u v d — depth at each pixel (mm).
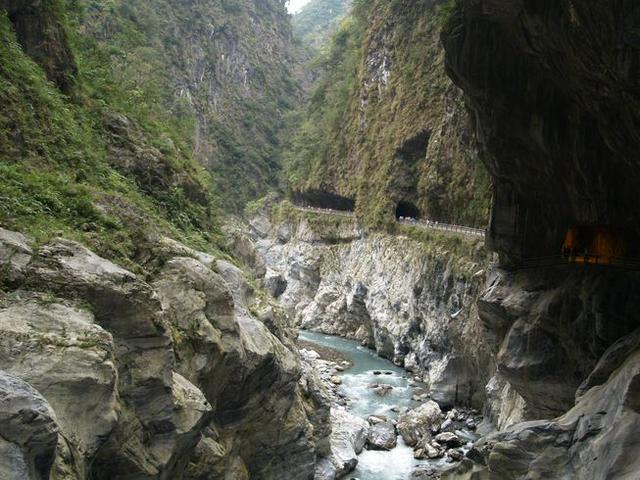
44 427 7883
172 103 60375
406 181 55812
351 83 75312
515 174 25125
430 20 58281
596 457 14312
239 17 120438
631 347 17109
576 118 21250
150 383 12109
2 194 12961
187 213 24547
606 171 21250
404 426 30484
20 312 10336
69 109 19797
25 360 9617
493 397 29188
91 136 20391
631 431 13898
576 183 22344
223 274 19797
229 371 16484
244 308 19578
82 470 9602
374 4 70688
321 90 89188
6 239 11297
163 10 101500
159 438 12398
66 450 9211
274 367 18734
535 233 25797
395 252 51781
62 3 21453
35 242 11898
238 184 96062
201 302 15648
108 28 43750
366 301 54062
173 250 16672
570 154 21906
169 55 96188
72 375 9836
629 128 16641
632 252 21156
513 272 26266
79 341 10250
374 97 66875
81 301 11352
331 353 49594
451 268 40375
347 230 64812
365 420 31547
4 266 10805
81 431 9836
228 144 99625
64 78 20656
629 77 14453
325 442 25234
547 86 22094
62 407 9664
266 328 19984
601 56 15266
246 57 115750
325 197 76500
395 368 45188
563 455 15367
